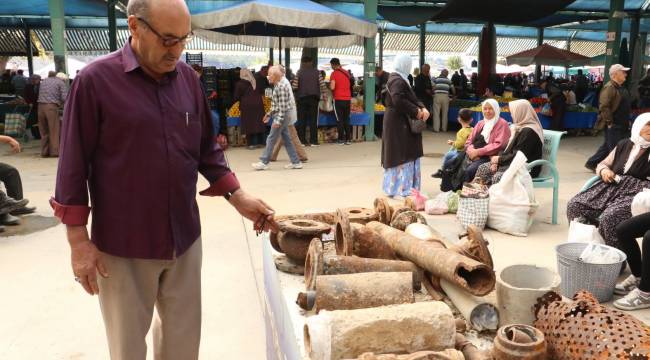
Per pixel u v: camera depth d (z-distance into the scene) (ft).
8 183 19.12
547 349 5.83
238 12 31.45
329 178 25.82
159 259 6.51
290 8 31.81
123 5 51.39
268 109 37.32
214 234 17.11
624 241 11.90
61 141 6.09
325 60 118.52
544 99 46.21
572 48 109.60
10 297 12.53
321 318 5.59
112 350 6.80
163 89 6.33
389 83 20.31
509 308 6.36
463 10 40.32
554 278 7.02
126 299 6.53
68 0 50.08
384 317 5.60
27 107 43.57
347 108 37.93
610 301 11.78
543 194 22.40
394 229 8.20
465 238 7.86
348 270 7.02
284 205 20.52
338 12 34.27
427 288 7.23
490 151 18.75
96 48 82.48
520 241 16.28
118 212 6.27
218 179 7.61
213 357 10.09
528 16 41.63
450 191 20.29
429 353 5.31
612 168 13.85
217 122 35.29
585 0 50.31
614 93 25.86
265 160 28.30
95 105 5.99
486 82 50.55
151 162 6.23
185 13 5.86
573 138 41.81
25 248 15.96
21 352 10.22
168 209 6.44
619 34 42.65
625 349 5.24
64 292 12.81
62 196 5.99
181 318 7.02
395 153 20.63
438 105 45.65
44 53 78.07
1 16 59.41
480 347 6.10
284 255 8.52
